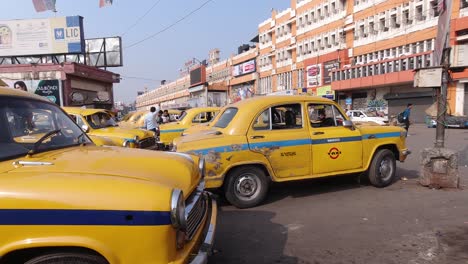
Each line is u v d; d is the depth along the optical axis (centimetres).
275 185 687
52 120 335
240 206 558
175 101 9419
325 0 3972
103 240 211
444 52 644
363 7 3522
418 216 499
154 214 215
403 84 3225
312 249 403
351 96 3844
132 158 285
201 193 293
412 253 382
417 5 2977
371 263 363
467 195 602
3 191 209
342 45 3803
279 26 4847
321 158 600
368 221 486
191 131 700
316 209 550
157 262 215
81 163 257
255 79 5400
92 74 2777
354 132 631
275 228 473
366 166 646
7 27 2877
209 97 6138
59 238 207
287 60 4709
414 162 956
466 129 2306
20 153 268
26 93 332
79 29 2875
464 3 2695
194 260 244
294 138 579
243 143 549
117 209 212
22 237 206
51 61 3136
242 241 432
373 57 3469
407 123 1764
